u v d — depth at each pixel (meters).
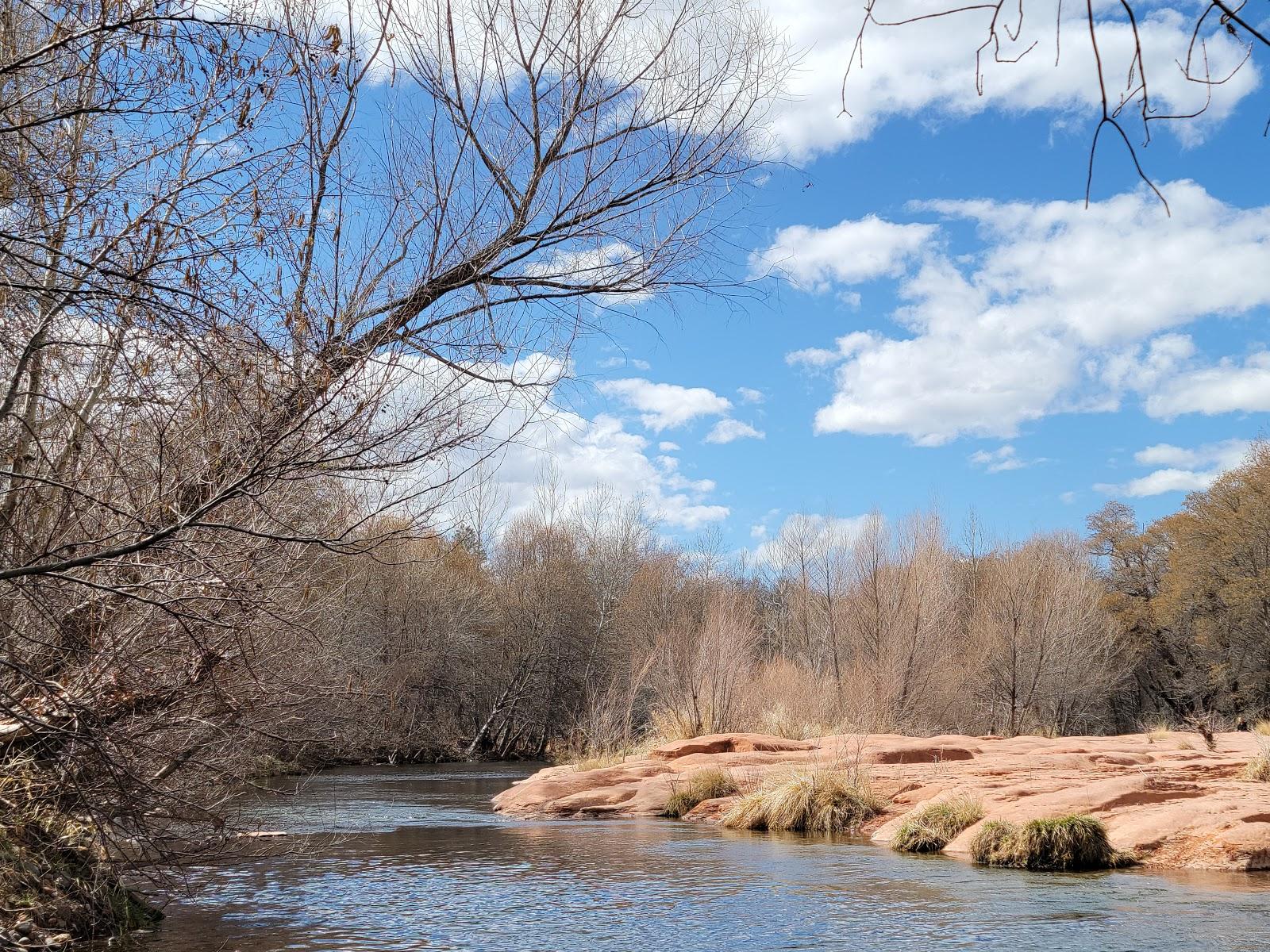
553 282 7.69
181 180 5.88
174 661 7.29
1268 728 29.16
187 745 7.74
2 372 5.61
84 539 6.36
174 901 9.53
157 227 5.30
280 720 8.45
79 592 6.67
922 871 11.51
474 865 11.98
